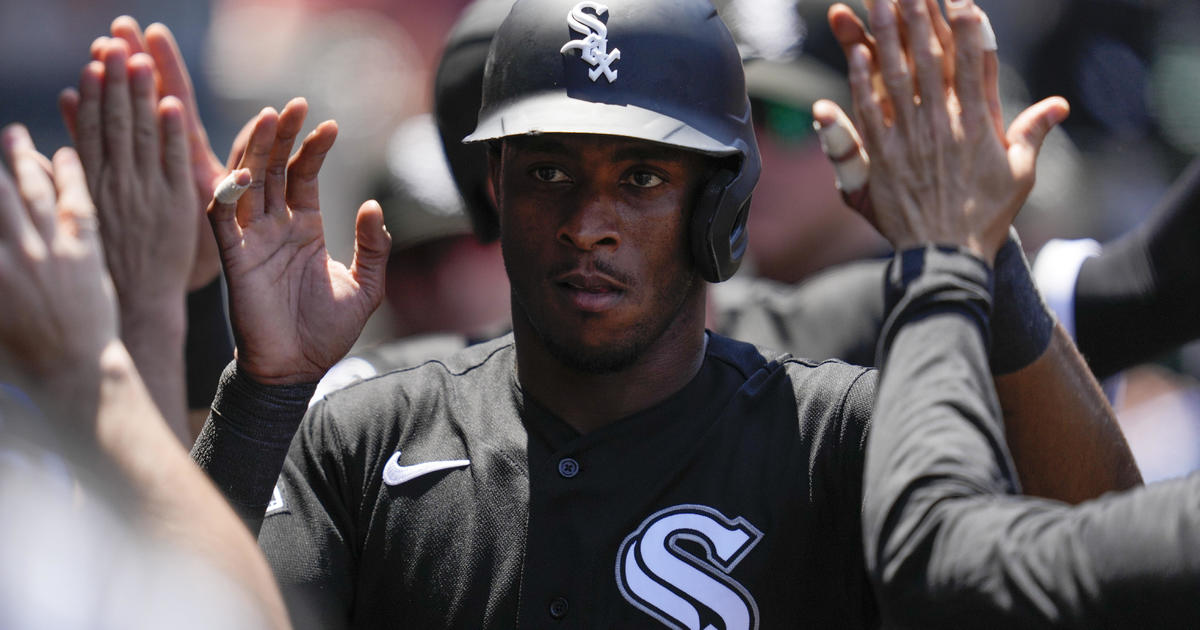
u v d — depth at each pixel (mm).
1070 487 6129
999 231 5570
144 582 3057
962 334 5207
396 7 20141
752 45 9961
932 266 5391
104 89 5508
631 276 5574
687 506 5664
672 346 5848
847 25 5738
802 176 10078
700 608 5523
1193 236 7086
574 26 5617
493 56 5910
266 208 5949
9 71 20109
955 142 5547
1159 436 13016
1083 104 16016
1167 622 4352
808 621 5648
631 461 5742
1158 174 16109
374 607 5812
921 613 4766
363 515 5891
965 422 4980
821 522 5695
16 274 4113
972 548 4660
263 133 5793
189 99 6188
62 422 3873
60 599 2900
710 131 5598
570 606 5543
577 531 5637
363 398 6172
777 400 5938
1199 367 13844
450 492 5797
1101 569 4445
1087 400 6062
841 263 10375
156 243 5535
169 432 4188
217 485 5688
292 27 20266
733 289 9102
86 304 4191
